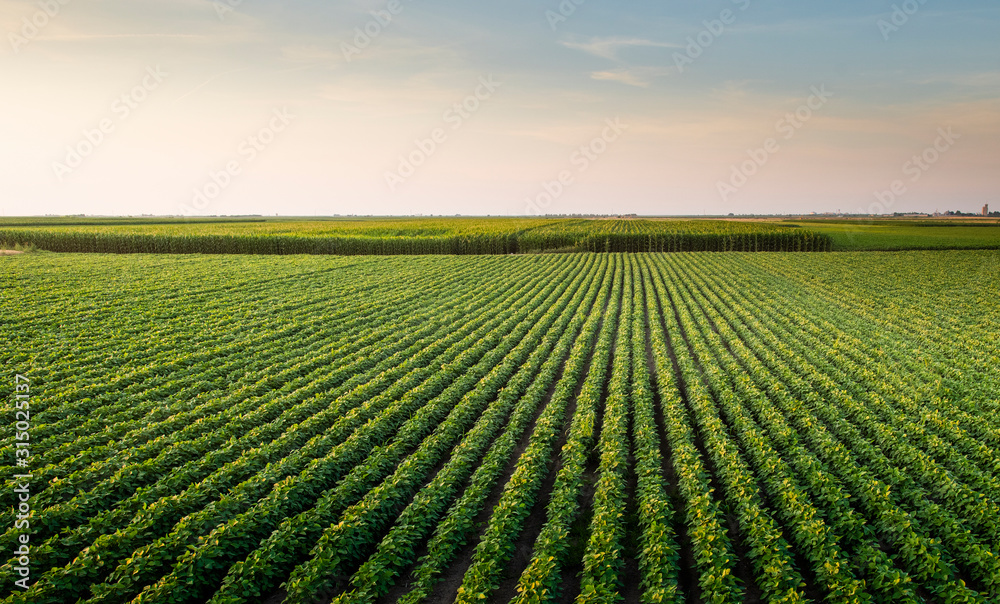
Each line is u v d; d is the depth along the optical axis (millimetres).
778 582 10586
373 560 11359
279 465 14914
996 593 10492
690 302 43281
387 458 15914
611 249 91000
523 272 63000
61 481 13438
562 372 27312
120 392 21438
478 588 10562
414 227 115250
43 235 81375
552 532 12180
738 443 17609
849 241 94562
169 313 36094
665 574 10789
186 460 15680
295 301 41781
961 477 14812
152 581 10852
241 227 121062
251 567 10938
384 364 26266
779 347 28844
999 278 54781
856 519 12195
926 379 23500
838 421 18031
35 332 29688
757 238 88688
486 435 17984
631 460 17094
